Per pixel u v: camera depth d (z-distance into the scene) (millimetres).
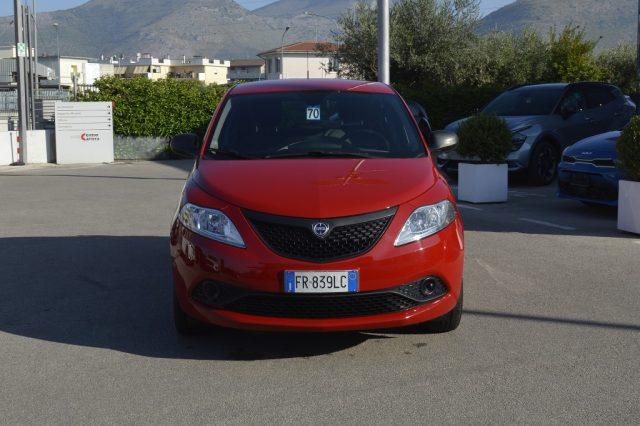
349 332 5039
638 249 7578
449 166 12859
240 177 4734
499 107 13992
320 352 4668
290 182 4613
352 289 4266
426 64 26812
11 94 34250
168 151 21234
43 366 4469
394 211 4418
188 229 4555
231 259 4328
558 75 31109
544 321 5254
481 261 7109
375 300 4352
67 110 19719
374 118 5613
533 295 5926
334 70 30922
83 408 3850
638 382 4113
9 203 11805
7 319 5457
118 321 5375
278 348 4746
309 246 4297
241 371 4352
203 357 4602
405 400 3898
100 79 20922
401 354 4605
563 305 5641
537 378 4188
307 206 4367
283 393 4012
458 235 4656
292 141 5348
